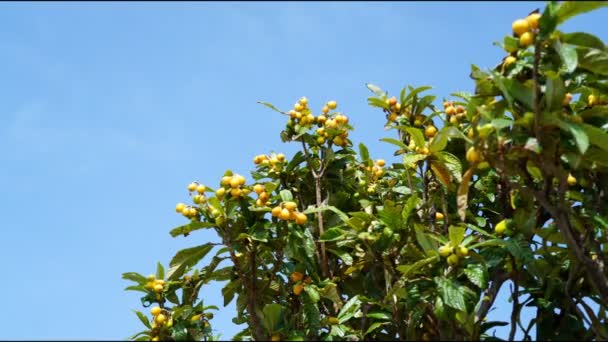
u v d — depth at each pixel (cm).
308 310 682
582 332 648
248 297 702
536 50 529
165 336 688
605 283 582
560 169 550
